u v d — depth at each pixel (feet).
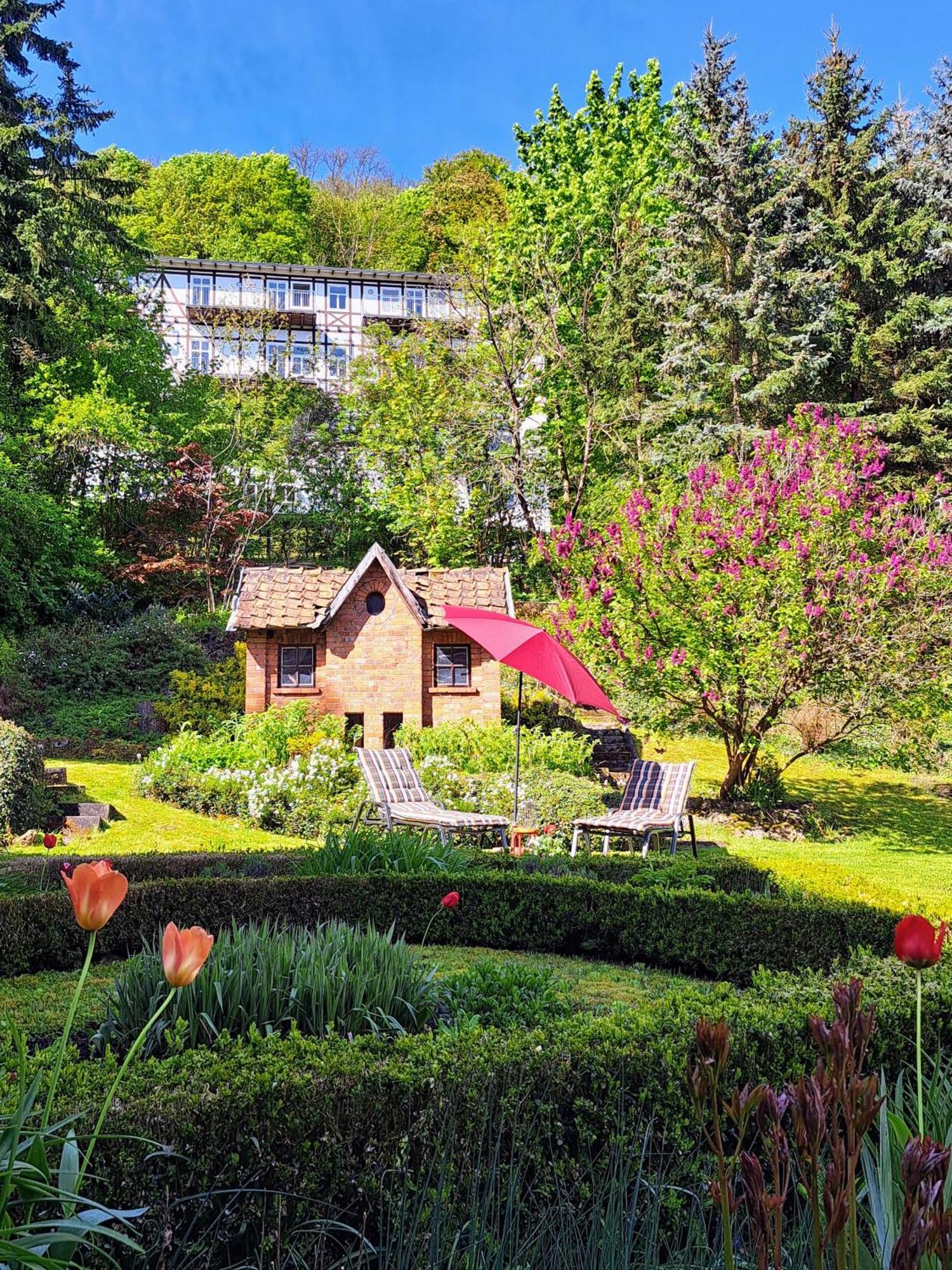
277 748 55.06
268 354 160.66
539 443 99.09
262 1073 10.87
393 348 116.26
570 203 102.37
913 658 47.65
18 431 87.56
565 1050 11.93
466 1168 10.36
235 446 116.67
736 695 51.24
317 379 167.02
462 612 40.32
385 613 62.95
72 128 87.71
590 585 51.19
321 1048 11.91
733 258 92.32
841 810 56.59
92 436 87.71
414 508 101.30
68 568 86.28
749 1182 5.28
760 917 24.11
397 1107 10.77
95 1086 10.37
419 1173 10.50
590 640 51.60
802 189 98.73
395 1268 8.82
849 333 94.32
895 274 94.63
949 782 64.08
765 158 95.14
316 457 123.85
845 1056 5.43
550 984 19.69
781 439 56.08
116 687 73.00
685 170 93.09
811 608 46.85
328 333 180.24
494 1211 9.52
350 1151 10.53
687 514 52.70
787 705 52.31
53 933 24.18
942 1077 9.70
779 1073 12.67
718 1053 5.58
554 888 27.20
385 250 205.26
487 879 27.71
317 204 211.00
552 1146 11.23
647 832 39.55
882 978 15.72
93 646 75.31
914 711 48.52
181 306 177.47
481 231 98.48
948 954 17.10
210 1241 9.67
